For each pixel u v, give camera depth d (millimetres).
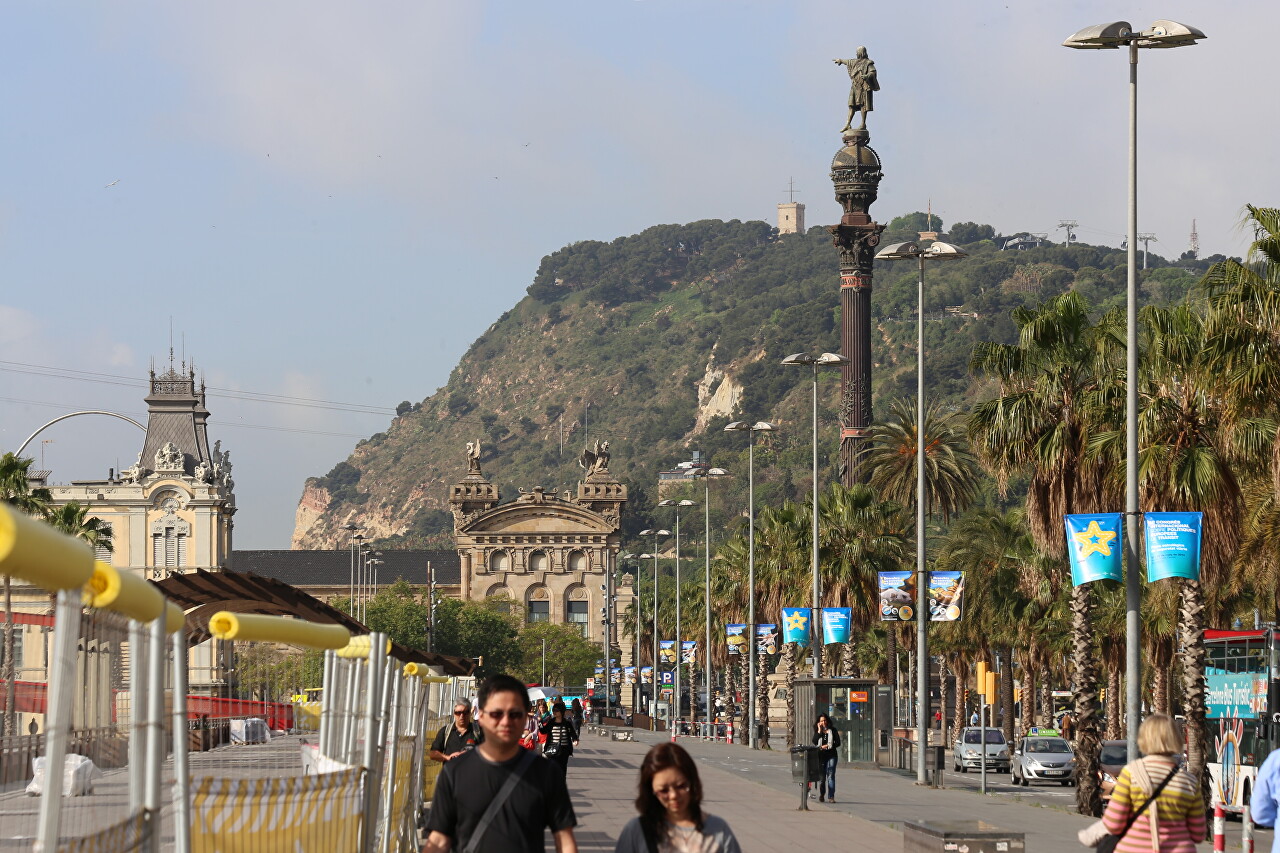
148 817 6777
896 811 34688
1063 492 35812
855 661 71688
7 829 5910
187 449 128750
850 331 129625
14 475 60344
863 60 131625
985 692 43344
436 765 26156
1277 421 31391
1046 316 36219
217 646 12578
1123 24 27797
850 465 127500
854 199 130375
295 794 9672
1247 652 35031
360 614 146125
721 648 108062
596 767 52750
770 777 49156
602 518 187500
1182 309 33125
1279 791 11711
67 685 5590
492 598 177875
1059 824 31562
